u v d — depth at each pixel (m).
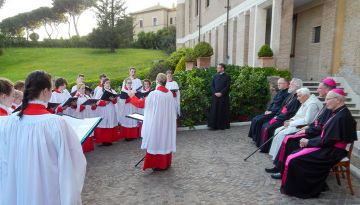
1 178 2.31
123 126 8.12
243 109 10.16
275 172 5.47
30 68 28.30
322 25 11.84
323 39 11.81
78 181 2.30
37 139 2.22
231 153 6.69
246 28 14.52
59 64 29.97
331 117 4.52
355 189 4.70
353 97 10.09
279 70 10.66
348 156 4.54
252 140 7.76
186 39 31.27
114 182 5.13
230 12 16.91
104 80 8.34
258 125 7.21
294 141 5.07
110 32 37.97
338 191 4.64
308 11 13.30
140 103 5.46
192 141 7.80
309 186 4.41
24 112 2.29
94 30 38.72
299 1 12.48
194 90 9.32
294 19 14.63
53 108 5.25
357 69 9.98
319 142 4.49
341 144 4.39
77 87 7.80
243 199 4.41
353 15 10.12
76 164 2.32
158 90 5.42
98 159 6.43
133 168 5.83
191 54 15.10
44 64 30.06
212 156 6.48
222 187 4.86
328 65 11.48
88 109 7.45
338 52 10.98
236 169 5.67
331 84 5.04
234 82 10.16
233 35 16.55
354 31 10.09
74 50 39.78
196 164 5.98
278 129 6.05
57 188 2.26
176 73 10.34
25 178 2.21
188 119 9.38
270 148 6.25
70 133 2.33
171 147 5.61
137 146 7.49
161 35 45.44
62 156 2.22
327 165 4.39
